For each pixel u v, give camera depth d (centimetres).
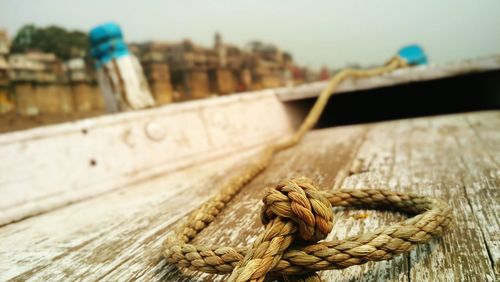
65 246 41
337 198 38
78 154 66
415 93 153
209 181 64
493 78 115
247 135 96
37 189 60
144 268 33
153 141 77
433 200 33
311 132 107
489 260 27
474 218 34
